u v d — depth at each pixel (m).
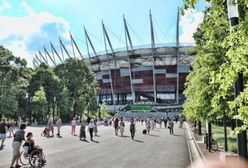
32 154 14.61
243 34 6.12
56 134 38.03
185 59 141.38
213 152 19.25
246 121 7.16
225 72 7.00
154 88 145.38
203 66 17.16
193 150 22.19
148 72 147.25
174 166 14.91
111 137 34.69
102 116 116.81
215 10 8.16
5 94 65.44
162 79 146.38
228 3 6.88
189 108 24.42
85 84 87.94
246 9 7.54
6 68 66.06
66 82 86.25
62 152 20.30
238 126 8.05
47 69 84.12
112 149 22.39
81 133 30.80
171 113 128.38
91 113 95.62
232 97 15.44
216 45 14.34
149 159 17.31
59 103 82.38
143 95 154.12
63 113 83.50
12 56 68.19
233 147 21.17
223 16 9.30
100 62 154.50
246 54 6.45
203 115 19.41
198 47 17.20
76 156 18.39
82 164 15.36
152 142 28.53
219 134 37.47
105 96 162.62
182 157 18.25
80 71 87.19
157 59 143.62
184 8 5.89
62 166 14.73
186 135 39.34
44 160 14.96
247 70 6.75
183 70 144.00
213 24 10.93
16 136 14.12
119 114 124.75
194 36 20.56
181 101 147.50
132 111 131.75
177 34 134.25
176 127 64.94
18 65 69.69
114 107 154.75
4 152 20.19
